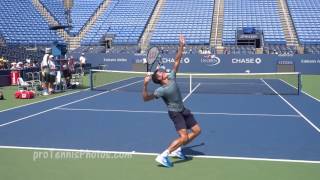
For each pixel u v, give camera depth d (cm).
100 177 684
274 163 770
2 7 3847
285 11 4053
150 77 767
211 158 805
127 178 679
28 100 1708
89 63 3378
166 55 3322
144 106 1533
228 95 1927
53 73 1931
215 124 1182
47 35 3741
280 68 3266
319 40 3575
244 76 3172
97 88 2248
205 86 2364
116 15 4138
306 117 1303
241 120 1250
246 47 3597
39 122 1198
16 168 735
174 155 792
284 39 3628
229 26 3838
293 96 1897
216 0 4297
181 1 4288
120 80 2797
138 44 3747
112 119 1254
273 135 1029
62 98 1780
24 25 3725
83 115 1327
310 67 3247
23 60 3077
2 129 1091
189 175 695
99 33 3912
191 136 779
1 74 2327
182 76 3197
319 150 873
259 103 1645
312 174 701
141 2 4312
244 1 4247
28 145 909
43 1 4250
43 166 748
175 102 757
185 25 3897
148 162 775
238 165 756
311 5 4050
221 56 3312
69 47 3809
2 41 3434
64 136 1006
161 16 4075
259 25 3819
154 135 1021
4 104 1578
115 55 3412
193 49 3588
